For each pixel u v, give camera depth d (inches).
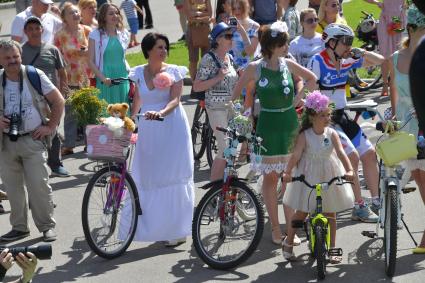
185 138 558.3
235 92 537.0
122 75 792.9
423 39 144.1
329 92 568.4
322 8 807.1
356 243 547.2
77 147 874.8
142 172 559.2
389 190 482.6
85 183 738.2
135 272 515.8
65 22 850.8
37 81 559.5
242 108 578.9
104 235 552.7
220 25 595.2
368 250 533.0
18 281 328.5
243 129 516.7
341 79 566.9
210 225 569.0
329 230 502.0
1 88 556.7
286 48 520.7
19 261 320.2
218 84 610.9
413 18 489.7
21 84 557.9
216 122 608.4
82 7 900.0
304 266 510.9
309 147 494.3
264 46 519.2
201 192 693.9
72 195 701.9
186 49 1424.7
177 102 551.5
